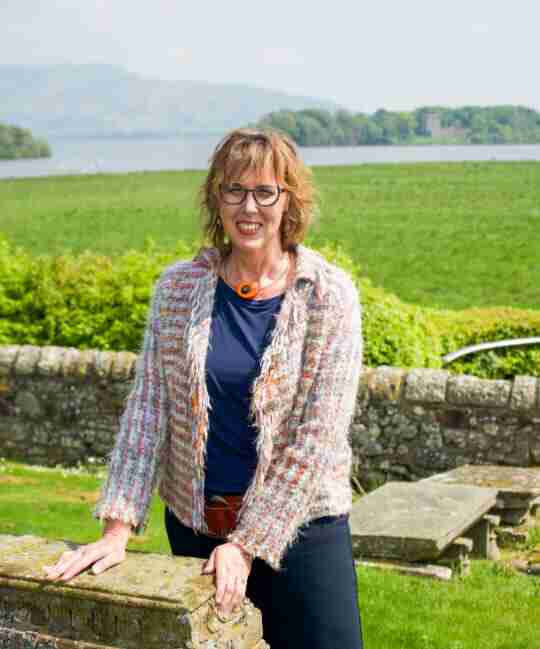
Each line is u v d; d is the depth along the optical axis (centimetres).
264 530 248
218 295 275
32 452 1080
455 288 2166
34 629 237
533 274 2227
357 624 270
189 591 228
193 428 265
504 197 3478
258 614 247
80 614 232
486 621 506
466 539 616
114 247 2903
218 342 268
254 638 244
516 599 546
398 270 2361
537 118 14812
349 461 273
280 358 260
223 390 266
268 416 258
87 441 1060
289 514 250
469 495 659
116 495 266
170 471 280
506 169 4541
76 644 231
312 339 262
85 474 987
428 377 918
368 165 5197
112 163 10144
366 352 1001
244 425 266
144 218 3441
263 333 268
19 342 1145
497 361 1145
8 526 708
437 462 914
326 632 265
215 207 283
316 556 264
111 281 1142
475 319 1224
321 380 260
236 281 276
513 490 698
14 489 876
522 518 700
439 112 16162
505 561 646
